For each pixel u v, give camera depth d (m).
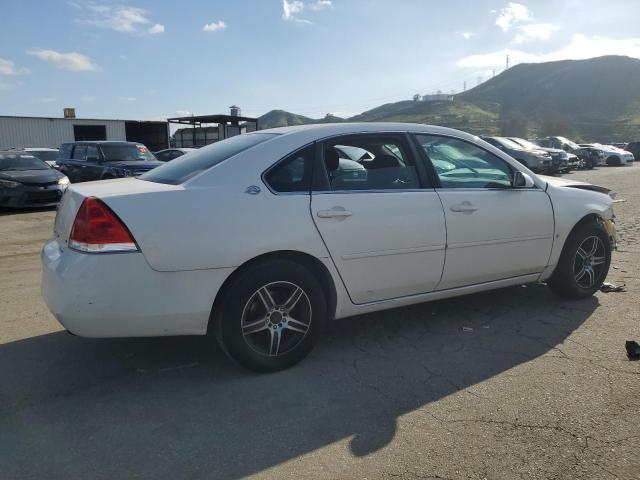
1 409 3.11
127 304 3.06
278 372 3.56
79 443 2.76
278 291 3.49
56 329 4.35
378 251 3.75
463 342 4.05
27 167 13.29
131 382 3.44
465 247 4.15
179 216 3.16
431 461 2.59
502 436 2.78
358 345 4.02
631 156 32.62
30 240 8.81
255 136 3.90
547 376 3.46
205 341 4.08
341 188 3.70
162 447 2.72
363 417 3.00
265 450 2.69
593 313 4.65
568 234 4.75
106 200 3.08
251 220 3.32
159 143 36.84
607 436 2.77
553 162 22.61
